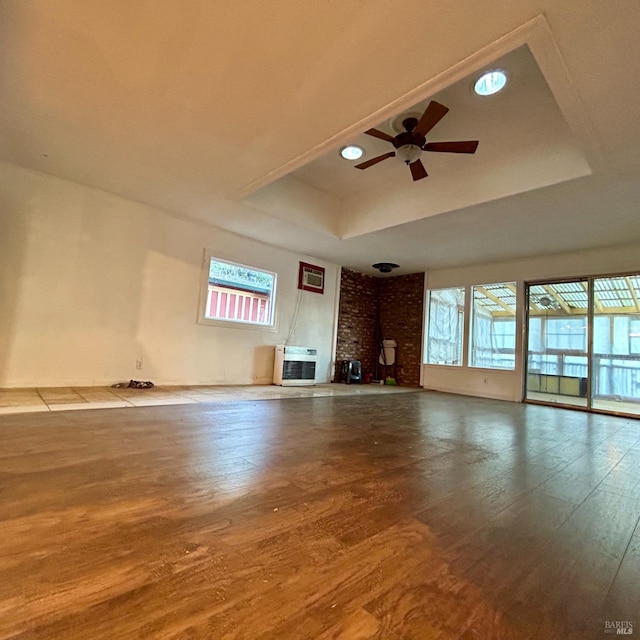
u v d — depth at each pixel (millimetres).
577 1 1833
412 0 1880
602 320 5730
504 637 915
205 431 2791
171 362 5312
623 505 1806
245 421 3252
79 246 4512
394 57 2262
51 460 1976
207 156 3643
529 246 5801
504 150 4043
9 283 4059
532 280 6441
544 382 6238
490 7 1895
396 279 8484
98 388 4523
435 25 2020
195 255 5562
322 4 1940
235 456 2229
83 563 1104
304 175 5129
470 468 2285
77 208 4492
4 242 4031
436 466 2283
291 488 1793
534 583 1145
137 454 2152
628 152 3078
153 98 2793
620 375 5496
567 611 1021
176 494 1640
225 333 5938
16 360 4102
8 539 1211
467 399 6215
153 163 3840
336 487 1840
